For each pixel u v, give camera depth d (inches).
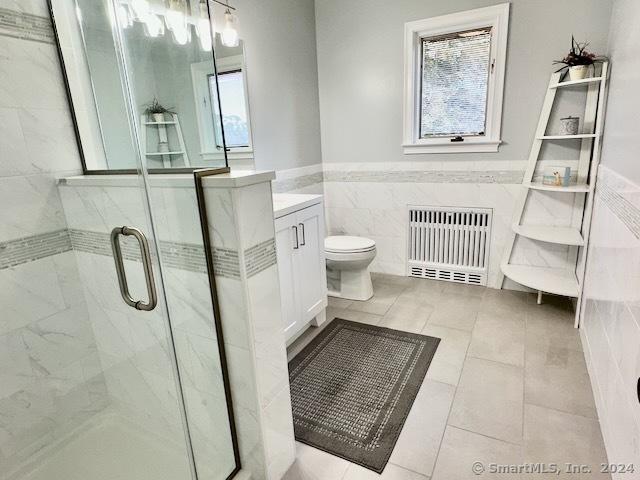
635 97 58.4
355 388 72.8
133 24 61.7
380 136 122.0
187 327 52.1
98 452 59.9
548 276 100.9
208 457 56.4
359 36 117.3
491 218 112.0
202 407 54.6
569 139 97.4
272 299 50.6
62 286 59.9
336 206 135.2
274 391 52.4
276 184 108.2
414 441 59.5
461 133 113.5
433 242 122.6
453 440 59.3
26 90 53.6
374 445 59.3
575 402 65.9
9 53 51.4
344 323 97.9
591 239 84.1
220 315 48.6
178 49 63.6
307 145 122.4
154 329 56.0
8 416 55.2
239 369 49.6
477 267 117.5
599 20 89.2
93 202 55.6
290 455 56.8
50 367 59.1
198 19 64.5
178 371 55.1
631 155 57.5
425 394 69.9
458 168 113.2
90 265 60.0
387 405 67.7
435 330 92.3
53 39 56.0
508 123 104.3
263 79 99.4
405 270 129.0
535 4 94.7
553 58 95.7
